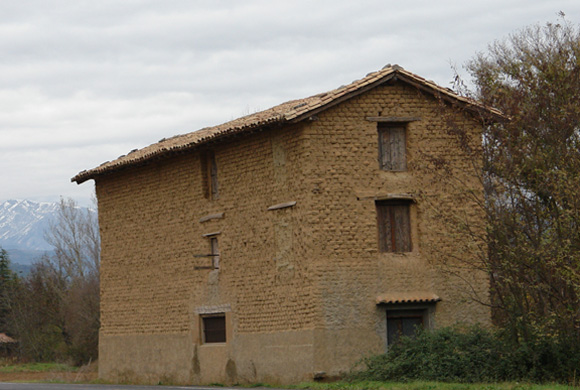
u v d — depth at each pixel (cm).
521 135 2688
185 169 3291
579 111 2773
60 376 4578
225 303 3067
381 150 2805
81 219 7431
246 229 2975
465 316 2798
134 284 3553
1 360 6712
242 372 2977
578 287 2316
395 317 2783
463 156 2827
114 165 3531
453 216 2645
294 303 2759
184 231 3294
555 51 3641
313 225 2697
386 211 2803
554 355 2403
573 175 2536
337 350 2677
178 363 3303
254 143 2938
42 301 7119
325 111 2731
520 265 2456
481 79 3766
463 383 2366
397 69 2759
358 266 2720
